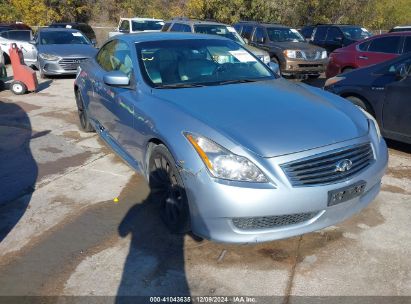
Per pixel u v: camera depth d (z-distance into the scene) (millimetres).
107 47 5312
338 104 3641
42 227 3566
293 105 3406
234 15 23734
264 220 2820
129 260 3090
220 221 2818
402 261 3027
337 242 3271
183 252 3178
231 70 4297
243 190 2721
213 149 2854
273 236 2857
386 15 27172
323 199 2812
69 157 5254
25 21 26578
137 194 4176
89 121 5781
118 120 4219
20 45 13555
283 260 3061
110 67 4848
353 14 26375
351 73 5906
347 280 2834
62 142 5863
